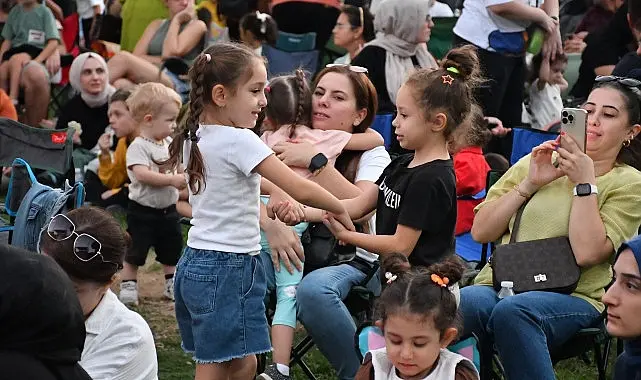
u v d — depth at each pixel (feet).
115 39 43.98
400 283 14.20
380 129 23.54
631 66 24.18
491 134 28.35
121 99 32.40
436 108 17.54
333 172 19.57
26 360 9.84
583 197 17.04
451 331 14.24
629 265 13.26
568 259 17.17
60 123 36.32
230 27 38.96
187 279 16.81
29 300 9.72
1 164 22.34
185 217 23.18
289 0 36.35
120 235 13.87
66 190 18.07
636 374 13.48
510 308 16.42
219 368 16.85
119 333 13.89
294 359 19.24
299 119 20.51
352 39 34.50
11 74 39.65
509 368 16.48
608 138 17.56
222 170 16.58
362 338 15.74
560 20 41.34
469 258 23.00
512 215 18.20
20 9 40.78
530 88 33.22
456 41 31.42
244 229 16.76
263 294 17.08
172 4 39.50
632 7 24.20
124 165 32.73
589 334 16.81
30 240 17.60
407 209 17.60
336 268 18.88
